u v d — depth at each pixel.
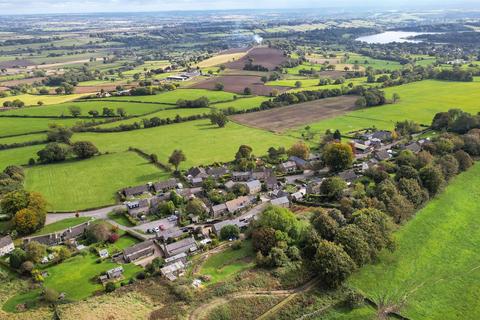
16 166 188.62
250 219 142.00
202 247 127.56
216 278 111.75
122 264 120.50
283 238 121.88
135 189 169.62
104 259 122.88
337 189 156.25
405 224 138.50
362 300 104.50
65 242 131.75
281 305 103.56
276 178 174.38
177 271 114.75
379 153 199.88
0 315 98.38
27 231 137.62
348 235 117.62
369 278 113.56
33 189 176.12
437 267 118.25
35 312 99.44
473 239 131.38
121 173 192.88
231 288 106.75
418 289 109.81
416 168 171.12
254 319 99.56
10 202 143.25
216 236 134.88
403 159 180.12
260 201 159.88
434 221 140.75
